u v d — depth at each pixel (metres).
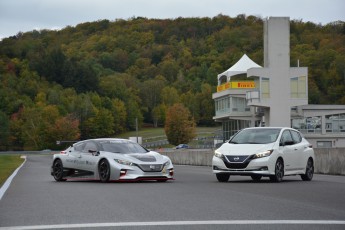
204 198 18.80
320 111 121.25
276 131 28.53
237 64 128.38
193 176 33.78
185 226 12.46
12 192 22.03
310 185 25.09
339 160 36.59
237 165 26.72
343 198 18.83
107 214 14.70
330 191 21.66
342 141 123.06
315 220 13.37
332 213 14.70
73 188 23.64
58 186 25.09
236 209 15.61
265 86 104.88
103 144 28.52
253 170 26.56
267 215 14.30
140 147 28.97
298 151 28.81
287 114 105.06
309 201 17.80
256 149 26.95
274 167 27.00
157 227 12.36
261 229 12.00
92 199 18.70
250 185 25.06
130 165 26.81
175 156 69.44
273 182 27.45
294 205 16.61
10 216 14.65
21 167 56.00
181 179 30.28
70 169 29.09
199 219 13.58
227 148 27.50
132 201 17.95
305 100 105.50
